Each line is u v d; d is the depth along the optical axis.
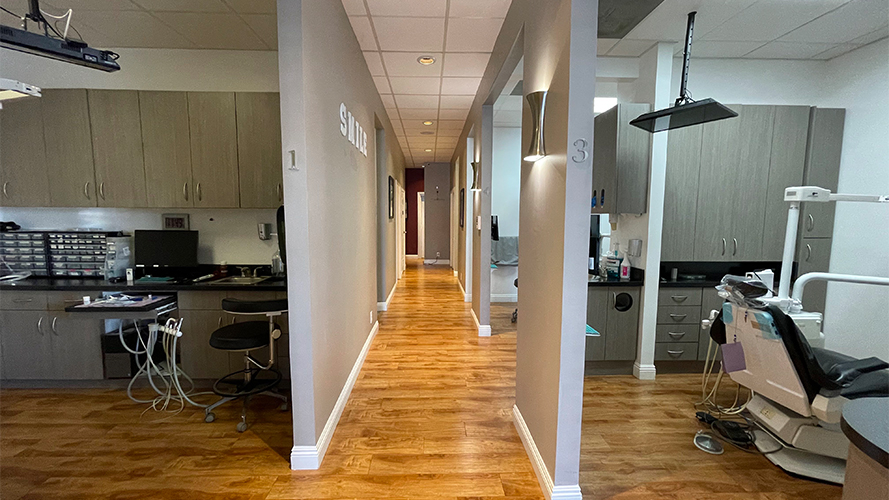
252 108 2.97
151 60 3.17
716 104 2.12
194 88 3.20
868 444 0.76
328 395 2.19
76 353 2.78
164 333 2.56
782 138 3.10
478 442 2.18
